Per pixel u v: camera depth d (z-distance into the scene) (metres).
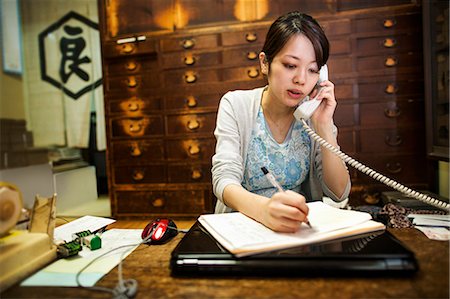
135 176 2.02
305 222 0.53
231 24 1.85
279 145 0.90
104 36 1.99
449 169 1.60
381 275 0.42
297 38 0.71
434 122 1.58
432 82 1.58
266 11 1.82
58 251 0.55
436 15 1.51
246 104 0.92
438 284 0.40
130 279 0.45
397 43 1.71
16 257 0.46
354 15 1.73
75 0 2.24
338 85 1.76
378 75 1.73
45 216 0.54
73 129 2.26
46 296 0.42
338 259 0.43
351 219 0.56
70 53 2.29
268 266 0.43
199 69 1.89
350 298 0.38
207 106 1.90
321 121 0.82
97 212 1.86
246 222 0.58
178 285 0.43
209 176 1.94
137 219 2.04
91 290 0.43
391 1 1.72
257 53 1.82
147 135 1.99
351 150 1.78
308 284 0.41
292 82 0.73
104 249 0.59
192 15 1.89
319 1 1.76
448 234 0.58
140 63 1.96
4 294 0.43
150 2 1.93
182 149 1.95
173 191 1.98
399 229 0.62
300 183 0.95
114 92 2.01
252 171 0.91
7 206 0.47
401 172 1.75
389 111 1.74
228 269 0.44
